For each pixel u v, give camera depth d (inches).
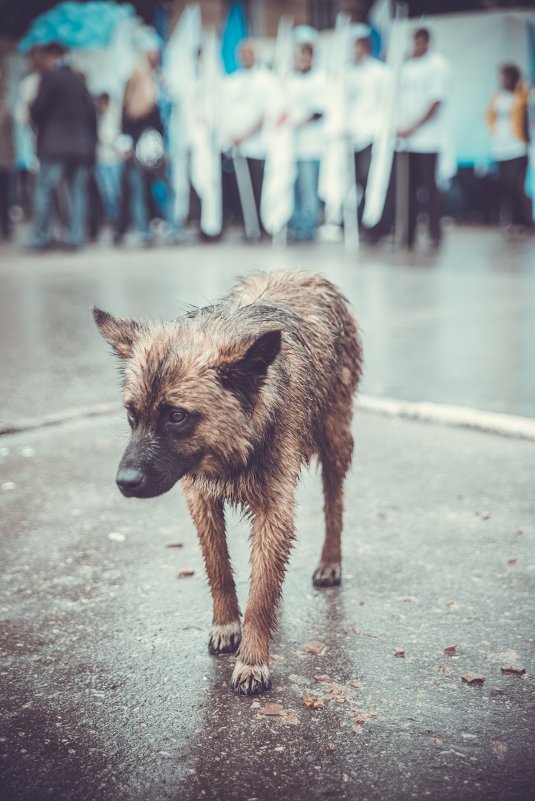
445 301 382.0
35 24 725.9
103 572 154.6
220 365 116.9
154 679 123.4
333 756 106.0
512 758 105.0
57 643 132.4
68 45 707.4
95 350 307.1
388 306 373.1
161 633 135.4
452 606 141.3
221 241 648.4
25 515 178.5
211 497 130.2
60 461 209.0
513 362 281.9
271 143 593.9
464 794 99.1
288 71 611.5
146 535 169.5
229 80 608.7
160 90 633.6
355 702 117.0
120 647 131.4
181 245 622.2
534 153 649.0
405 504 181.5
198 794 100.0
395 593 146.3
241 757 106.3
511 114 633.6
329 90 577.3
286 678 123.3
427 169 563.8
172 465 116.6
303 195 613.6
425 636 133.0
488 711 114.3
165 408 116.0
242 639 124.3
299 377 131.5
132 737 110.4
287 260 514.6
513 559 156.2
